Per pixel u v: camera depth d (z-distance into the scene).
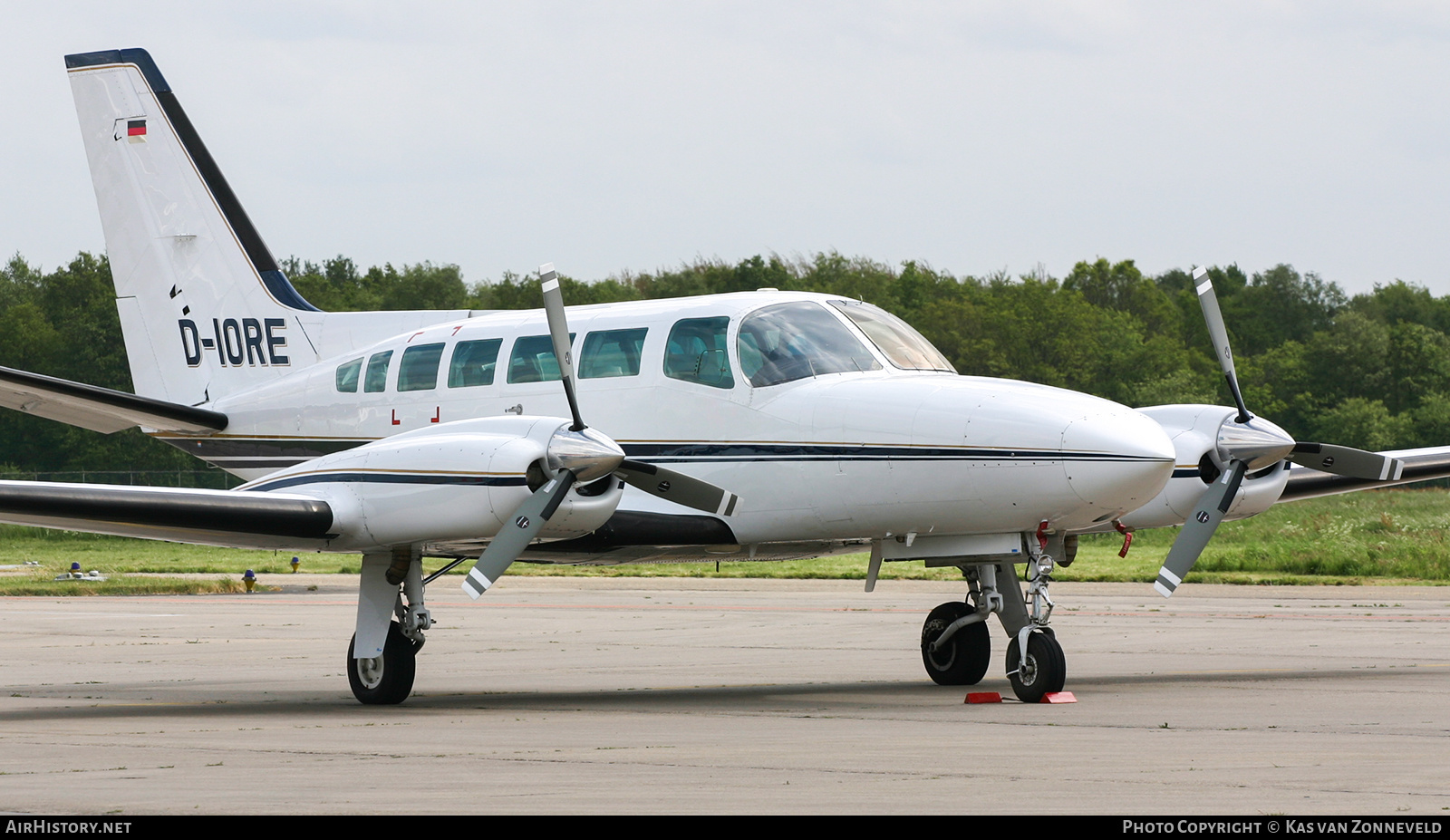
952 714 23.28
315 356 35.09
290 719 23.62
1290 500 33.44
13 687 30.41
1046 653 25.02
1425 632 40.94
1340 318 187.25
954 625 28.47
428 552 26.77
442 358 31.34
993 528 26.19
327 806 14.66
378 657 26.06
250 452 34.19
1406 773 16.38
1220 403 160.00
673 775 16.67
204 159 36.78
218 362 36.41
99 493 23.64
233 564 92.00
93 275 184.75
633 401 28.91
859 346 28.41
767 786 15.81
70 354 162.75
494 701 26.69
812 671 32.62
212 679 32.16
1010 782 15.91
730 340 28.34
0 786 16.22
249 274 36.12
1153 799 14.72
